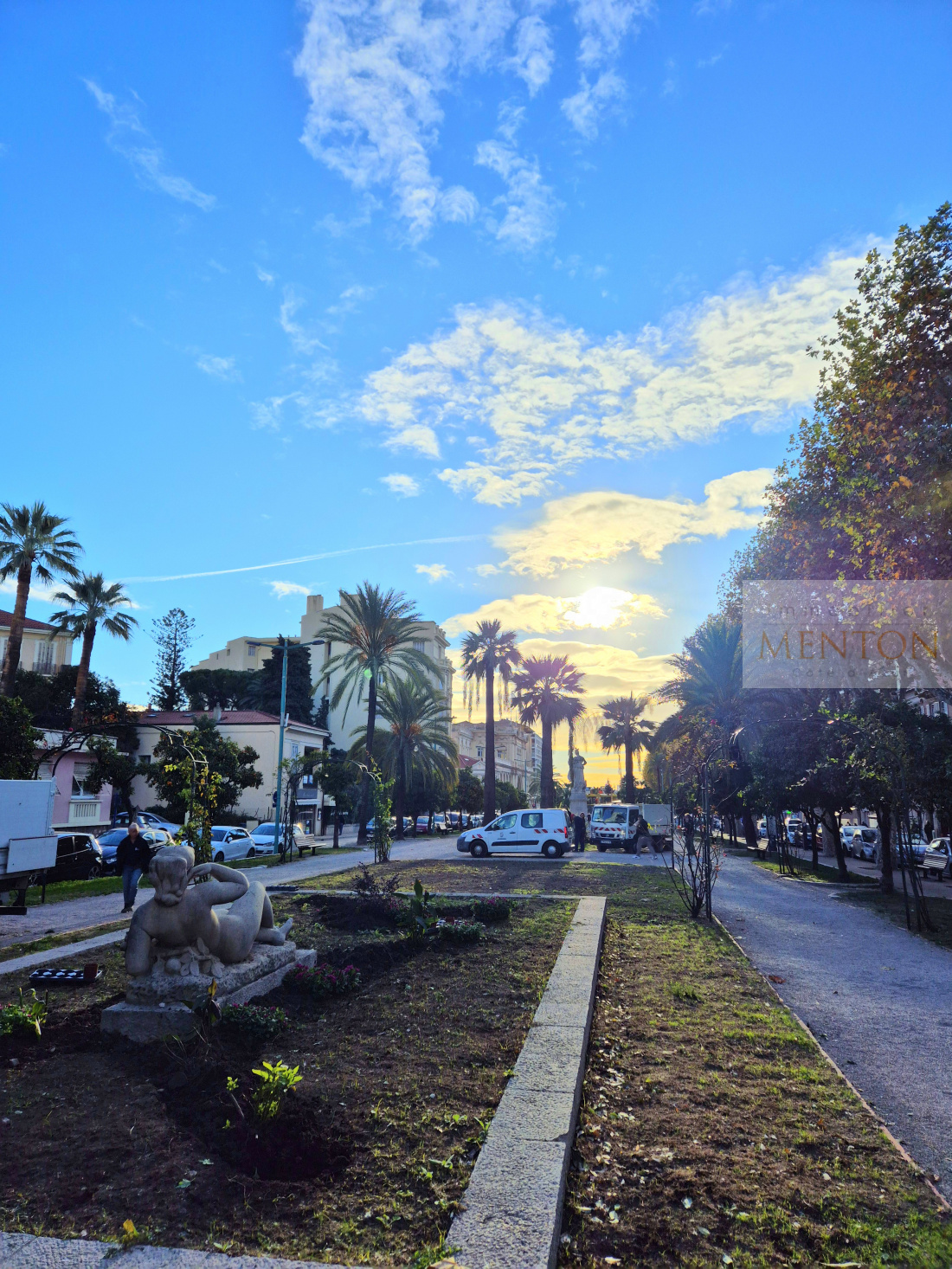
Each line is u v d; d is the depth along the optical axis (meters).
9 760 23.17
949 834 31.75
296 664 64.31
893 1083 5.67
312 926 10.62
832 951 10.80
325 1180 3.70
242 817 47.44
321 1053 5.44
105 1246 3.15
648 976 8.34
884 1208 3.68
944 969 9.71
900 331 11.18
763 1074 5.39
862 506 12.51
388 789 22.23
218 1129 4.22
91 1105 4.53
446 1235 3.18
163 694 68.25
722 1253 3.31
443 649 87.31
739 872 24.56
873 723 15.09
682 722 34.38
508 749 115.62
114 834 25.33
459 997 6.89
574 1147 4.23
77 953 9.22
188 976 5.96
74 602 36.91
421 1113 4.41
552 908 12.52
